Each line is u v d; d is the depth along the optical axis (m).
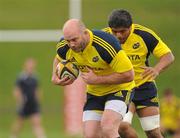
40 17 81.38
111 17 26.05
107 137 24.64
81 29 23.84
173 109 53.91
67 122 58.31
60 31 77.94
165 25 79.00
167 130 54.31
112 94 25.50
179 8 82.62
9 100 70.75
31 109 55.72
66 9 82.50
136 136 28.39
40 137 55.44
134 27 27.05
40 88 71.00
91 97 26.03
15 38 79.31
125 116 28.22
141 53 27.16
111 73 25.14
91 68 25.00
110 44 24.38
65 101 60.81
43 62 75.12
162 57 27.16
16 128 56.03
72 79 25.58
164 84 70.75
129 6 81.94
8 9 84.62
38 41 78.50
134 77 26.34
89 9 80.56
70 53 25.09
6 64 76.50
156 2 83.38
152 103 28.30
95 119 25.72
